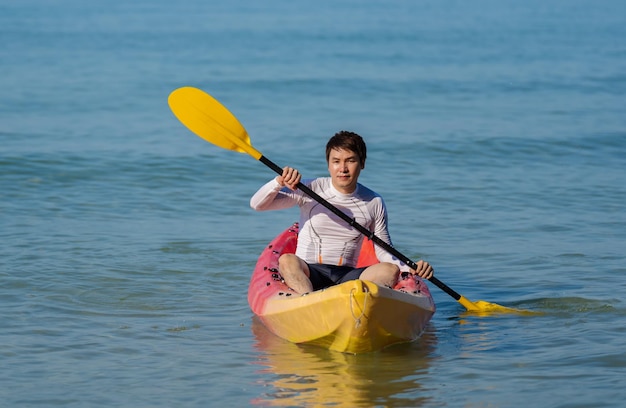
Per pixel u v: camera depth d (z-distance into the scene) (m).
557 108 30.48
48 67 41.91
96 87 35.25
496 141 23.94
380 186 18.97
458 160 21.81
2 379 8.70
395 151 22.77
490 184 19.12
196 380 8.72
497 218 16.20
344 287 9.05
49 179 18.97
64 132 24.88
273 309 9.90
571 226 15.55
